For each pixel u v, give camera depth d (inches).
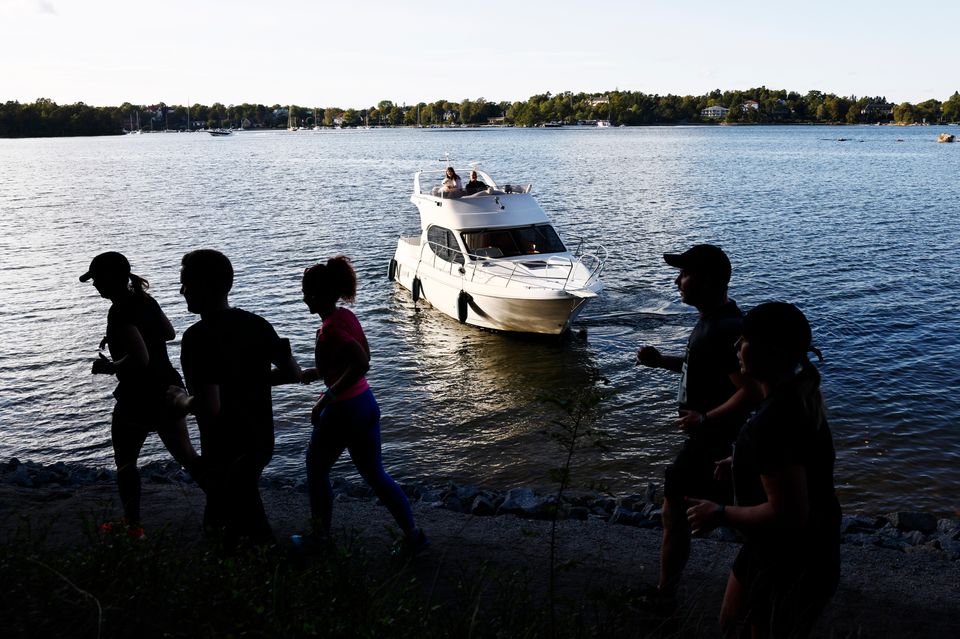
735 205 1562.5
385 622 120.1
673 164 3009.4
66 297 791.7
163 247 1120.2
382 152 4702.3
